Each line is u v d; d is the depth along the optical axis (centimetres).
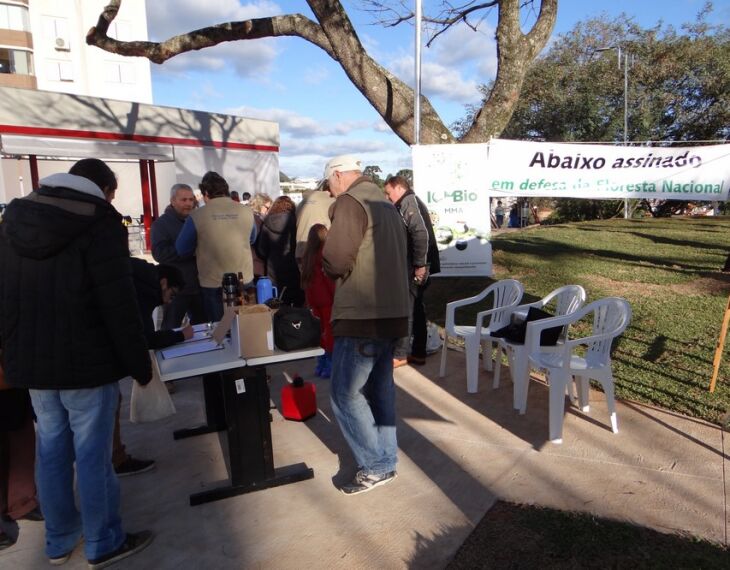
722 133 2328
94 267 230
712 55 2267
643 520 280
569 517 283
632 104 2325
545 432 386
